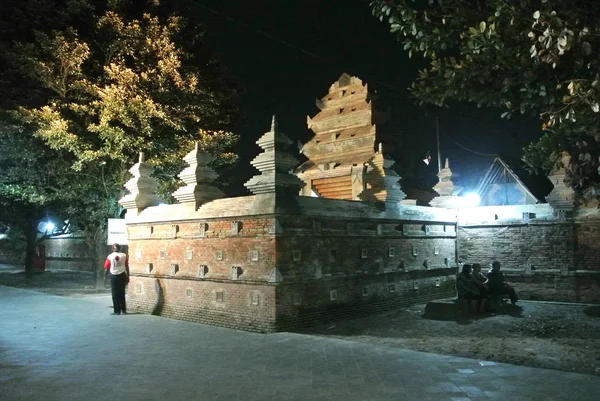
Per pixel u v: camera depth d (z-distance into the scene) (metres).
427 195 26.14
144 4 22.30
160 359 9.07
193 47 23.08
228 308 12.40
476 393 6.95
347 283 13.32
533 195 26.34
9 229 35.81
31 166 20.72
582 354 9.33
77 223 28.25
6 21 20.44
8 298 18.81
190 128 21.41
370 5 7.67
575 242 15.95
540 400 6.64
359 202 13.94
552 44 5.80
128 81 18.89
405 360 8.75
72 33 19.23
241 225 12.21
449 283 17.38
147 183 15.88
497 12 6.64
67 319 13.69
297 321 11.88
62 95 19.75
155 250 14.82
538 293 16.45
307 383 7.52
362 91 21.89
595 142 8.12
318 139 23.30
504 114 7.46
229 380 7.74
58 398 7.00
